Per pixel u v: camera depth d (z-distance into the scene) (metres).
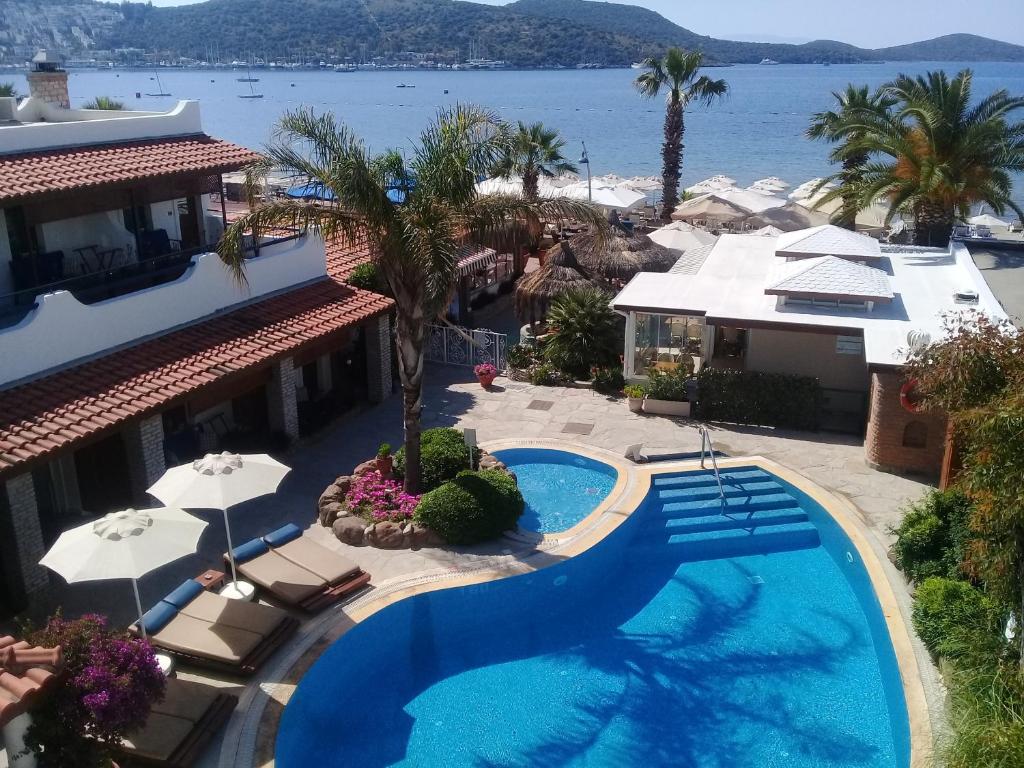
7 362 15.91
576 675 14.30
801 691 13.81
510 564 16.44
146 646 10.70
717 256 29.67
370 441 22.39
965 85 34.56
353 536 17.11
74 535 12.16
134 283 21.20
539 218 17.70
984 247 30.47
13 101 23.72
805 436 22.64
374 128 131.88
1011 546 11.38
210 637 13.38
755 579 17.23
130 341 18.53
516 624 15.81
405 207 16.48
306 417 22.66
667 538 18.33
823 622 15.74
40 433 14.91
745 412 23.25
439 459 18.91
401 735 12.89
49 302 16.61
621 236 34.19
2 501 14.69
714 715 13.27
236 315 21.02
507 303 36.69
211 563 16.64
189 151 21.89
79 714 9.73
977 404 12.77
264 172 16.92
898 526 17.67
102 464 18.19
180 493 14.04
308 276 23.94
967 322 17.38
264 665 13.43
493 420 23.67
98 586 15.88
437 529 17.03
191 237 23.95
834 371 24.00
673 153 51.34
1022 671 11.15
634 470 20.53
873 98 41.94
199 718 11.86
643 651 14.94
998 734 9.99
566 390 25.95
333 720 13.20
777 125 158.12
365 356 25.12
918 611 13.82
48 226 19.70
